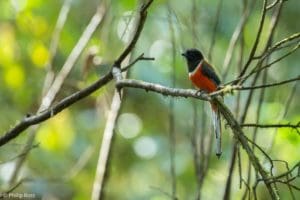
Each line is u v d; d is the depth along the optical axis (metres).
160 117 17.08
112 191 16.56
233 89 6.79
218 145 7.39
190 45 13.75
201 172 9.08
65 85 13.22
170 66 15.22
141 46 15.52
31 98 15.02
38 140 14.84
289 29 15.12
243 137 6.84
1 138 8.45
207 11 15.09
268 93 14.12
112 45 12.75
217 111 7.40
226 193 8.84
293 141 11.09
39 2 14.40
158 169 16.61
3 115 15.58
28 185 14.84
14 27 14.66
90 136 16.30
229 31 14.98
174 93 7.21
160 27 15.12
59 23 12.26
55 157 15.71
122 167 16.83
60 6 15.62
